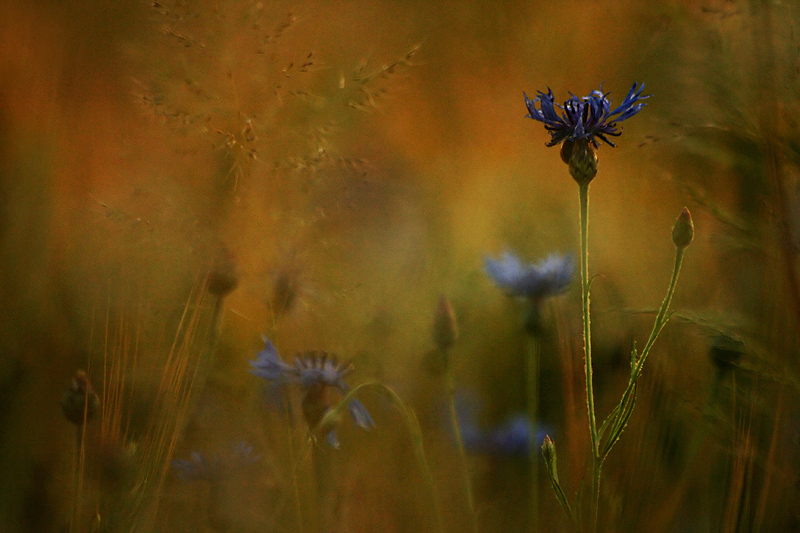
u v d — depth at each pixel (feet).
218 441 3.76
